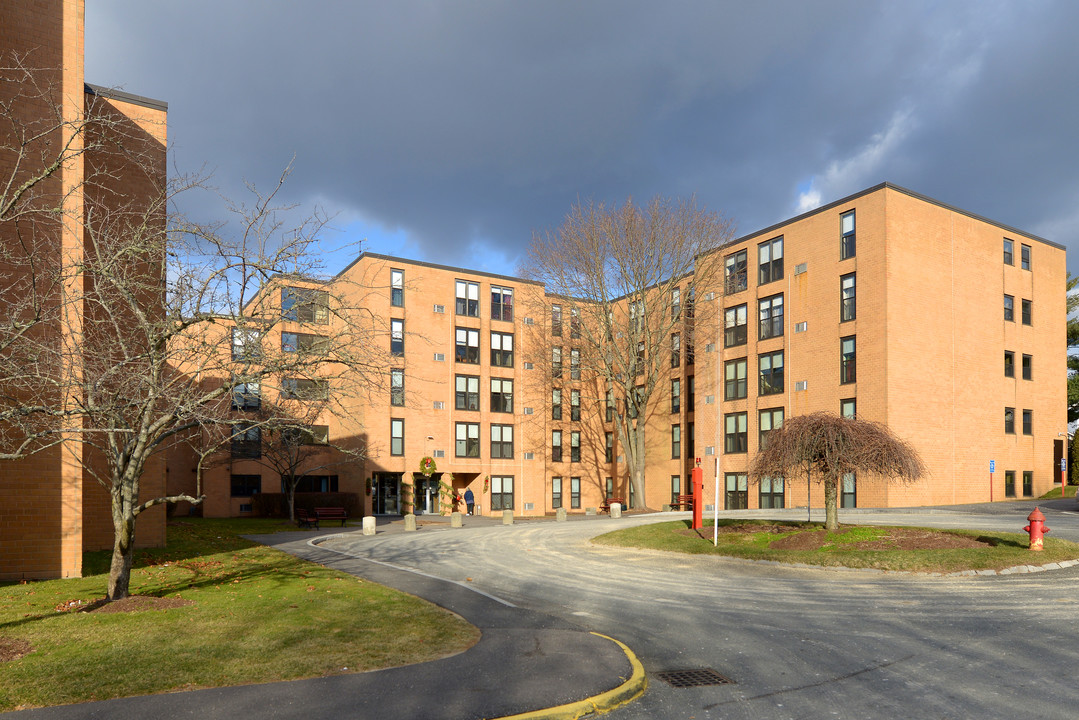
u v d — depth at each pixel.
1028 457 37.22
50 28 14.27
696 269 37.97
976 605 11.38
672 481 44.34
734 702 6.96
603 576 15.28
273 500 38.53
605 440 48.72
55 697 6.59
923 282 33.56
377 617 10.34
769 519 25.78
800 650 8.91
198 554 18.56
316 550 20.23
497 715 6.22
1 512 13.54
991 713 6.55
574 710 6.45
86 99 17.73
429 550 20.22
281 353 11.47
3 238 13.34
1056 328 39.69
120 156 18.78
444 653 8.34
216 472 39.84
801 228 36.72
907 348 32.66
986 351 35.81
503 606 11.77
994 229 36.97
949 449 33.59
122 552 11.20
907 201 33.41
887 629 9.95
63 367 10.68
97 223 14.57
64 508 14.05
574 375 47.25
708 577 15.02
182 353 11.12
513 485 43.78
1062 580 13.23
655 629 10.20
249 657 8.03
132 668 7.55
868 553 15.66
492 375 43.66
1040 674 7.68
